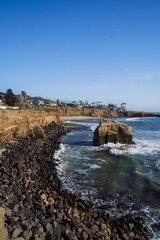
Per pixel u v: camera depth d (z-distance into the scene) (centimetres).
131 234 719
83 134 4388
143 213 889
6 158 1406
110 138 2623
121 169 1533
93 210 879
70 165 1686
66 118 12369
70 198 987
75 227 675
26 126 2794
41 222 651
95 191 1131
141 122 8631
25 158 1622
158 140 3075
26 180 1102
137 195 1071
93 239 640
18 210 694
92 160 1859
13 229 544
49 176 1366
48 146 2548
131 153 2112
